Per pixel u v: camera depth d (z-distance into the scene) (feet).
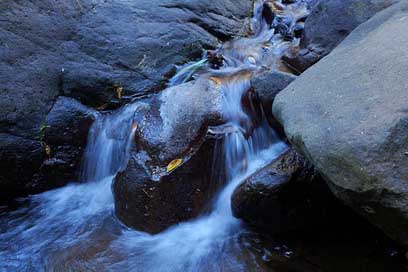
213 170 13.12
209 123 13.32
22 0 15.47
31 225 13.66
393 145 7.43
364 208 7.98
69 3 16.58
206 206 13.02
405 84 8.38
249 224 12.61
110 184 14.75
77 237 12.96
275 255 11.88
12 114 14.11
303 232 12.17
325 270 11.20
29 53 15.07
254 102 14.43
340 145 8.00
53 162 14.78
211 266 11.65
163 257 12.02
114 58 16.51
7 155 13.91
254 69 16.83
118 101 16.02
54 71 15.40
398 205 7.29
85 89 15.75
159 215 12.57
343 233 12.12
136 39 17.12
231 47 19.45
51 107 14.98
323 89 9.86
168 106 13.69
